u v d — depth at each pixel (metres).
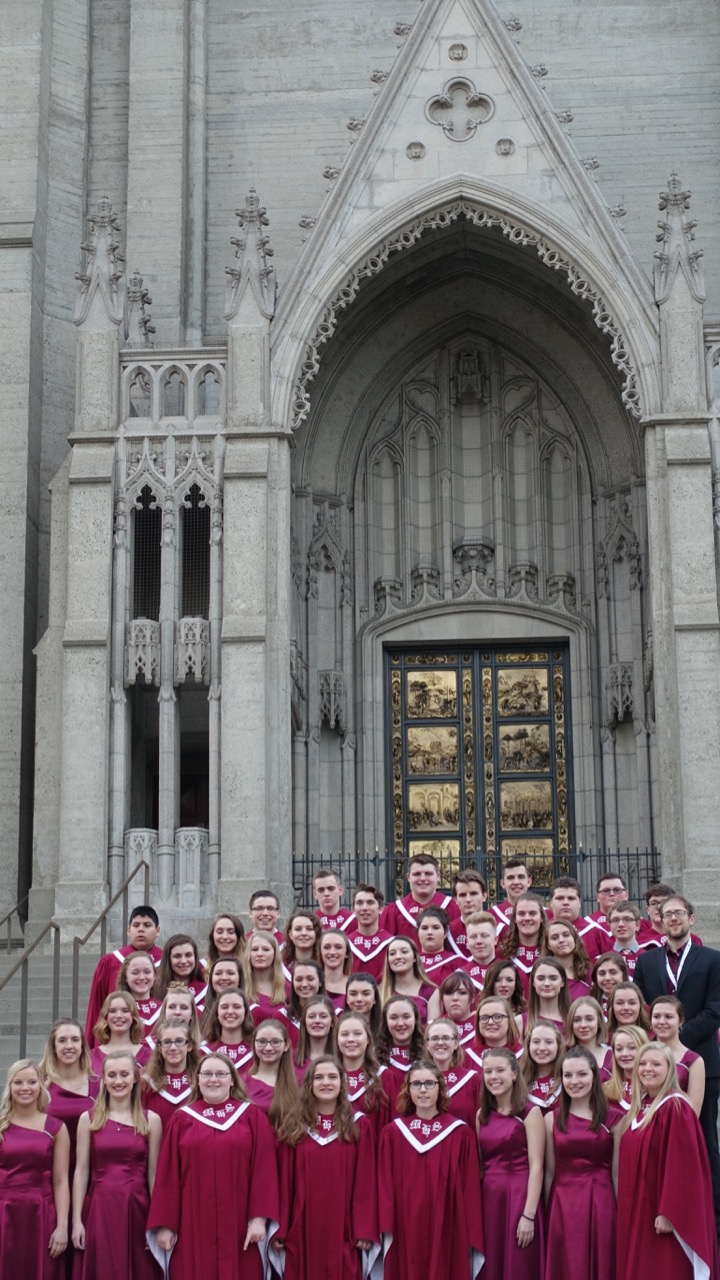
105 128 31.16
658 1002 12.89
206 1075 12.66
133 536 25.94
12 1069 12.52
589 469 29.62
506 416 30.08
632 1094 12.29
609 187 30.36
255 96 31.20
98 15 31.59
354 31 31.38
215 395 28.33
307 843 27.98
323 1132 12.66
